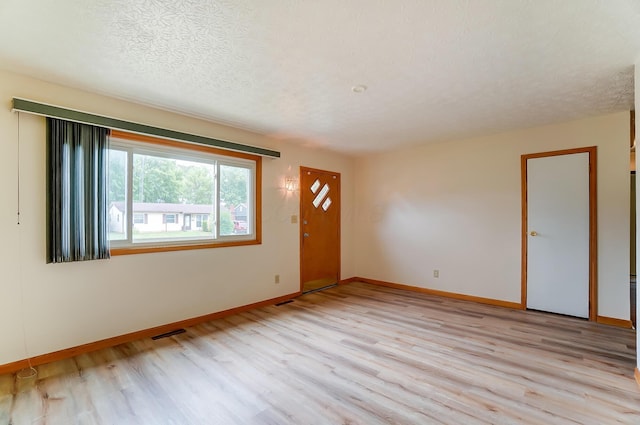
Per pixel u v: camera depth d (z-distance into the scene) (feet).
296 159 15.40
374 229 18.06
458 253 14.76
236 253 12.71
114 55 6.94
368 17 5.57
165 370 7.84
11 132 7.76
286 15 5.52
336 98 9.45
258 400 6.57
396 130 12.98
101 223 8.98
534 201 12.66
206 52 6.82
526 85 8.50
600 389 6.92
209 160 12.06
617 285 10.94
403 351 8.92
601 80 8.18
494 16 5.52
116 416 6.07
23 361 7.90
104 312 9.25
